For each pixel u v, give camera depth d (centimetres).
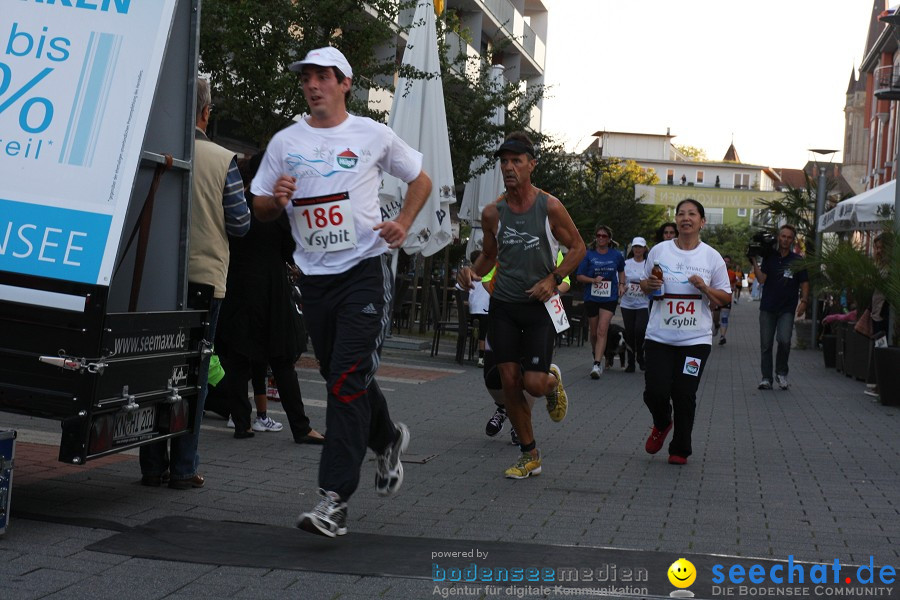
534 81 4928
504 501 651
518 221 738
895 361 1296
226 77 1505
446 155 1605
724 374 1748
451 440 902
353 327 536
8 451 502
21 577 445
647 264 842
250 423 844
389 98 2756
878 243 1523
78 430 521
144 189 611
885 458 880
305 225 546
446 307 2312
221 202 647
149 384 573
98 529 529
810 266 1459
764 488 725
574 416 1106
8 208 544
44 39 571
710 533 580
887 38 5300
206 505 598
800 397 1395
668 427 841
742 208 14625
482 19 4088
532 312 738
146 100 556
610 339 1761
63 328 524
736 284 6406
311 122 551
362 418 531
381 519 588
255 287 802
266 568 476
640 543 550
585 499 667
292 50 1527
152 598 427
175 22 611
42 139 556
